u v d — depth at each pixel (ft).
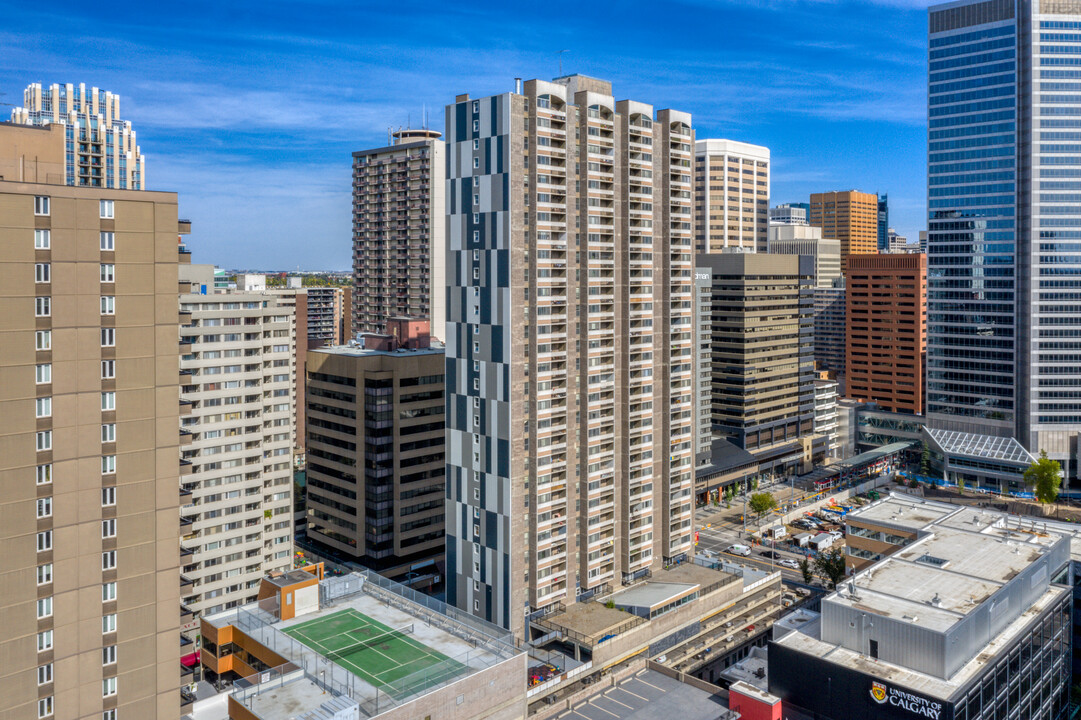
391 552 572.92
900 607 345.72
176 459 263.70
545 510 429.38
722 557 623.36
